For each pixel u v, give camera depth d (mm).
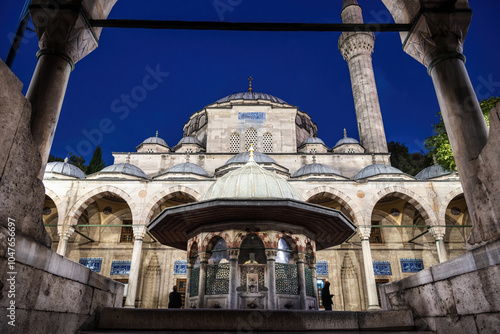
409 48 6762
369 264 21609
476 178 4793
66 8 5664
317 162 32656
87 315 5031
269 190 9133
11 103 3615
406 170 47344
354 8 41875
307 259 9250
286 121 35188
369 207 23188
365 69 39406
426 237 27828
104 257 26844
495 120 4172
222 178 10023
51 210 27641
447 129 5562
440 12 6152
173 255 26750
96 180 23859
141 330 4734
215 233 8680
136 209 23250
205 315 4926
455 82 5664
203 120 40219
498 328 3586
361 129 37531
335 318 5129
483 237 4266
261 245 8836
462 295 4191
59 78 5426
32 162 3980
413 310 5348
